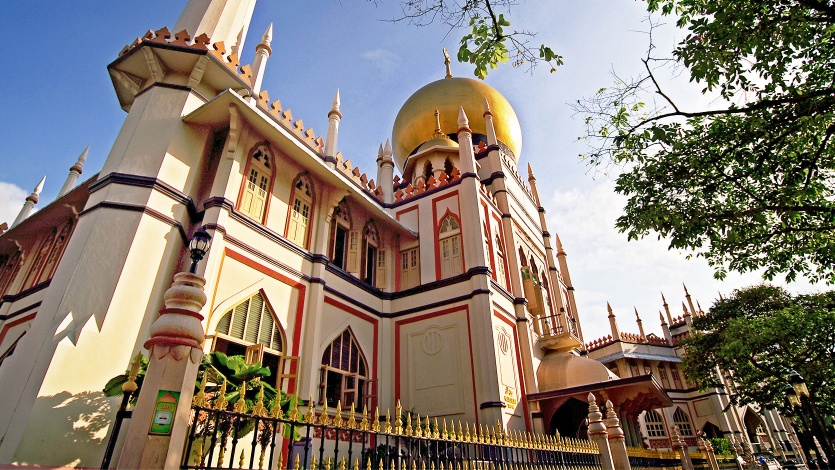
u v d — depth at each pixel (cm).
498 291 1488
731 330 2067
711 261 1027
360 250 1445
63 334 705
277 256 1109
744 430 2969
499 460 750
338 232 1423
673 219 816
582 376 1506
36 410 629
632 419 1875
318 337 1135
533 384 1462
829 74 718
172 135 981
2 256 1451
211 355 636
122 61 1068
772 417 3297
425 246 1578
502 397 1264
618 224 881
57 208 1212
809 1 631
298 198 1255
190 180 995
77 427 665
